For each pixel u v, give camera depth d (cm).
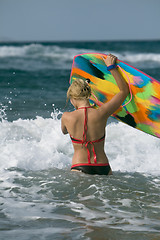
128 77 1145
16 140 1650
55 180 1094
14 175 1162
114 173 1223
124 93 1148
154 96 1136
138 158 1488
